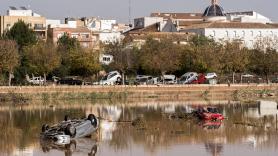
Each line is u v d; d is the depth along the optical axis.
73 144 107.44
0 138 113.31
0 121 138.75
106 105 183.38
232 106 180.12
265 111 164.00
